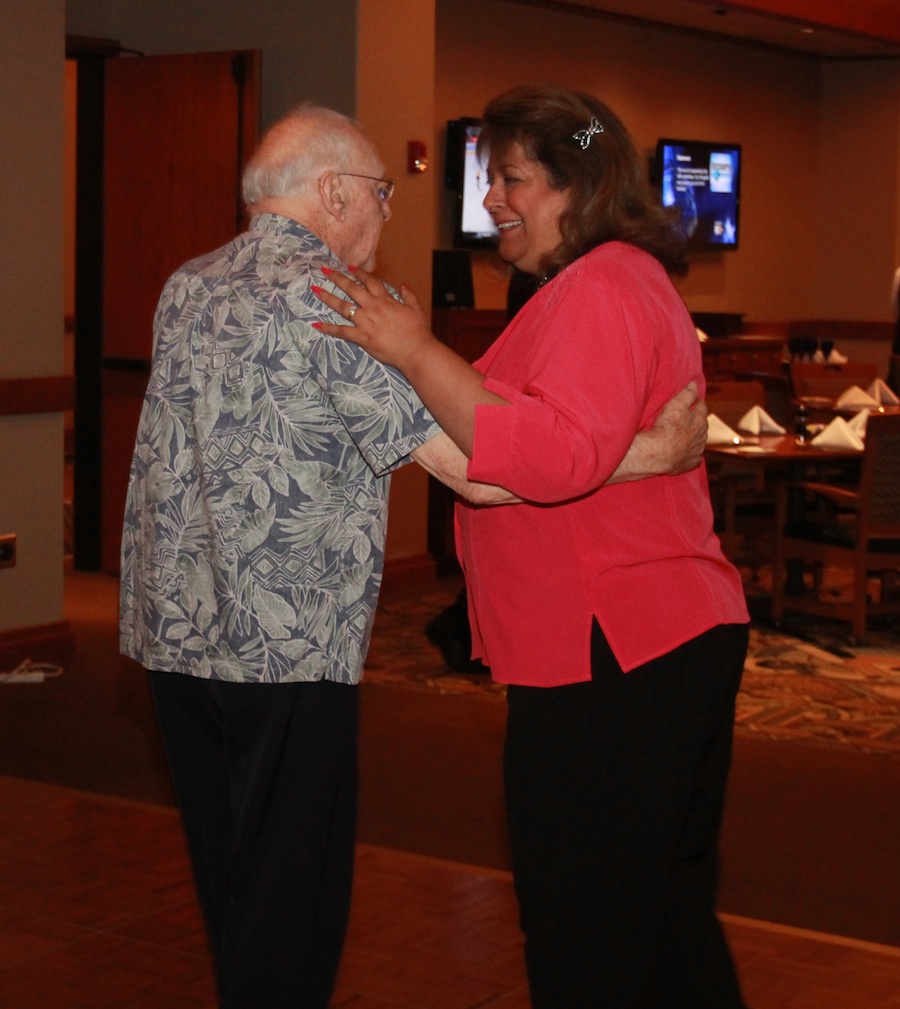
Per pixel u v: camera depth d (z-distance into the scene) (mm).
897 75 12180
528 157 1986
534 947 1943
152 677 2145
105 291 7477
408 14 7078
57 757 4410
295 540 1944
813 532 6441
